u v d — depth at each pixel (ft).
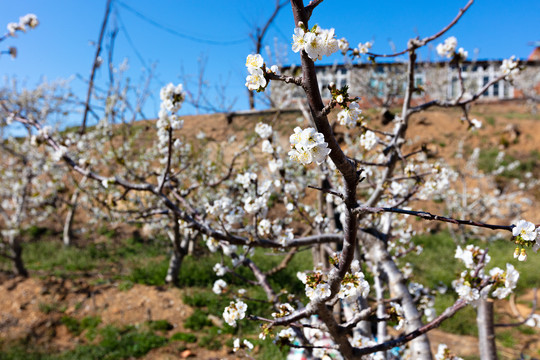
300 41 3.51
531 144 53.57
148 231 38.70
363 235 9.82
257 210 8.16
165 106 8.62
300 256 32.50
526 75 60.64
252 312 23.65
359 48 9.69
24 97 34.24
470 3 8.71
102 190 26.86
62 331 23.07
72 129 37.91
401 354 10.69
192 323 23.79
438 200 41.55
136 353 20.53
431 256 33.19
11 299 24.94
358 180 4.14
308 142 3.56
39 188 31.91
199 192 24.75
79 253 34.47
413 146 49.75
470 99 10.14
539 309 25.38
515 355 20.94
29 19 11.80
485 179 47.34
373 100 48.60
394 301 8.86
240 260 9.89
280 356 19.31
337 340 6.22
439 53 10.35
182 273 29.76
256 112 33.30
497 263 31.19
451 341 22.31
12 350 20.36
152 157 31.78
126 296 26.73
